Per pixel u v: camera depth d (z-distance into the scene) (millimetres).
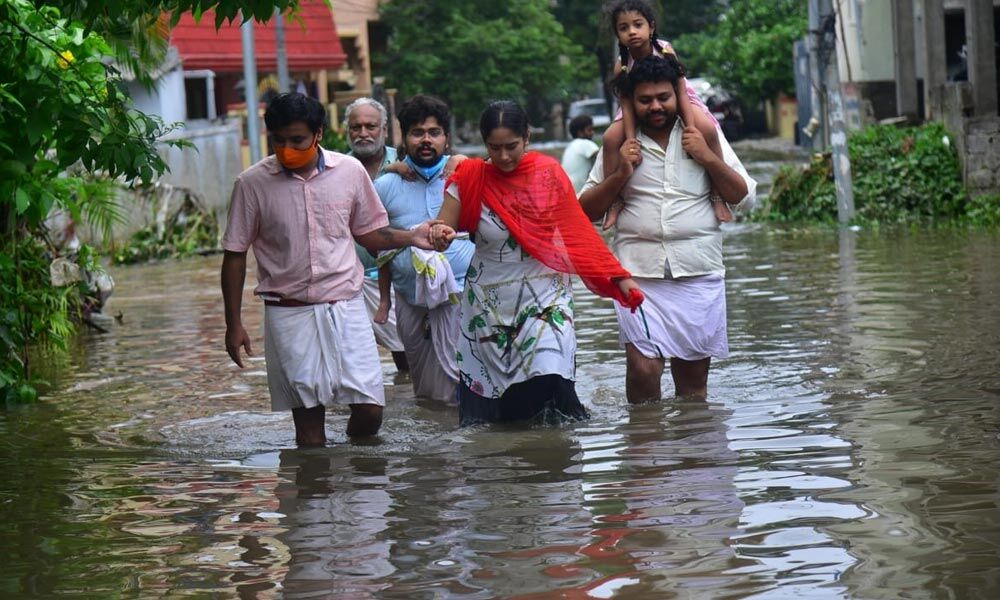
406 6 66938
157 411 11508
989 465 7992
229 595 6406
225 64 50562
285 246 9906
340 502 8023
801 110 50656
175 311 18594
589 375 12211
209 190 35219
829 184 27453
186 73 48219
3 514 8070
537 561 6664
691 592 6117
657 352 10727
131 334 16359
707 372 11070
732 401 10531
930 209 26172
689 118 10688
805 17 58438
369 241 10227
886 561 6379
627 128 10727
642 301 10445
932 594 5938
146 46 12617
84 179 16000
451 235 10000
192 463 9391
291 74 57281
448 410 11391
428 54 66375
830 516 7133
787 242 23016
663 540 6887
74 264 16250
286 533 7402
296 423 10016
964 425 9117
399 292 11938
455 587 6344
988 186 25703
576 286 18828
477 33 66438
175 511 8000
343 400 9938
